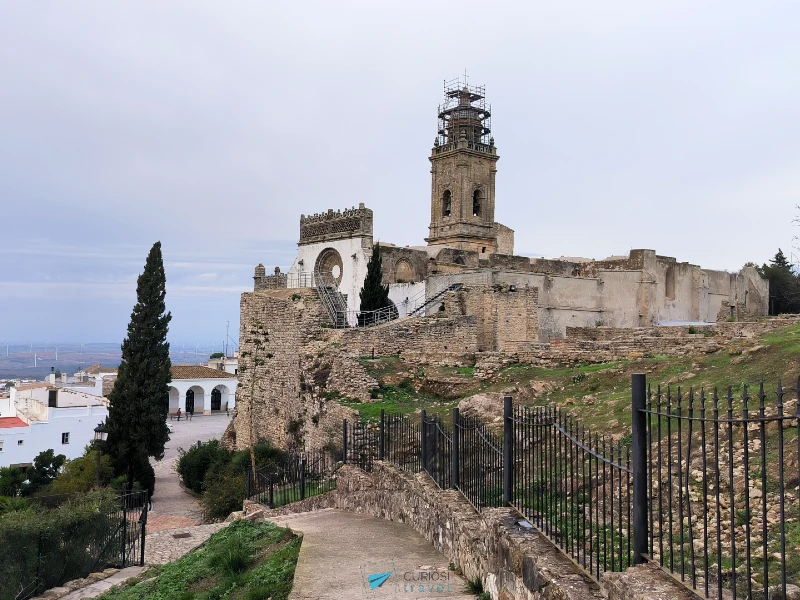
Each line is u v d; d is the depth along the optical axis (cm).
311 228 6494
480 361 3541
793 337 2327
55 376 10969
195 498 4347
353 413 3073
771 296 8725
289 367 4444
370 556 1475
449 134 9050
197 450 4791
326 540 1648
